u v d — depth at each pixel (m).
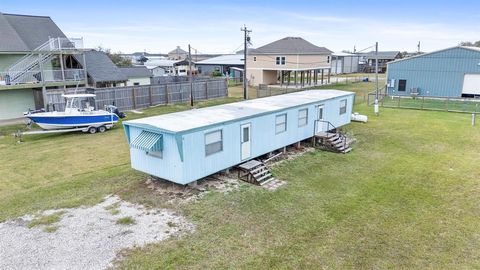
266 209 10.75
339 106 20.27
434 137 19.47
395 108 29.03
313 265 7.96
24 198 11.59
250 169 13.21
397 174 13.81
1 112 26.38
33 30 29.84
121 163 15.39
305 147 17.78
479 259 8.15
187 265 7.94
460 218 10.13
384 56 81.06
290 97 19.25
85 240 8.93
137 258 8.17
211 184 12.69
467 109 27.55
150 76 41.94
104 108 26.03
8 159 16.12
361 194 11.91
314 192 12.09
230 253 8.41
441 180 13.10
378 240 8.99
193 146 11.68
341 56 73.88
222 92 37.34
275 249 8.59
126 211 10.55
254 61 51.03
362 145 18.11
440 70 32.91
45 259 8.12
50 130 20.86
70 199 11.49
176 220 9.99
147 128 12.03
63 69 28.22
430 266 7.91
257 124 14.36
